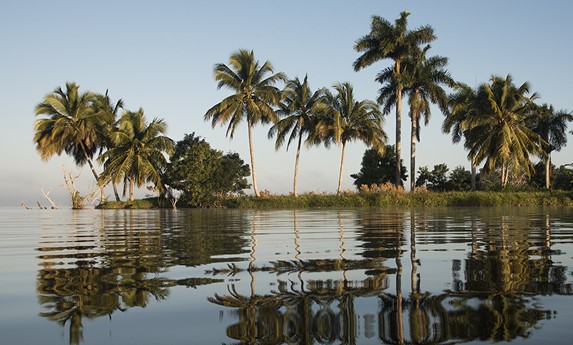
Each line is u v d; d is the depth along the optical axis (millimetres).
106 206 37094
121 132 35594
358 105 36656
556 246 5031
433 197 29469
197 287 2906
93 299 2615
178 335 1978
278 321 2166
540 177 46156
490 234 6668
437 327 2031
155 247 5250
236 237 6516
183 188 38094
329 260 4031
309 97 37531
